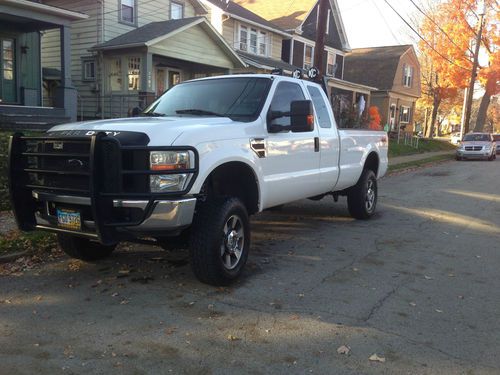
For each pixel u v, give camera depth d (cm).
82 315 428
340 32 3547
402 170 1919
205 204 490
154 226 441
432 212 974
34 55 1769
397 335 402
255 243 690
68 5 2102
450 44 3597
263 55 2842
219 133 490
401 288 516
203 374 336
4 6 1436
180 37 1983
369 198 877
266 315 436
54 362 348
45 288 493
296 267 579
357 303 470
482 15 3303
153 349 370
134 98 1981
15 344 374
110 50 1944
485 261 627
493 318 443
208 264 481
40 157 471
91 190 422
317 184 686
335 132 727
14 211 484
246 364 351
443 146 3600
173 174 436
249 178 548
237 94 591
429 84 4625
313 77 1362
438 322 431
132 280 518
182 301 463
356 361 358
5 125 1342
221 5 2564
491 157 2677
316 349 375
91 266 564
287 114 566
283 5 3281
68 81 1631
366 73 4297
